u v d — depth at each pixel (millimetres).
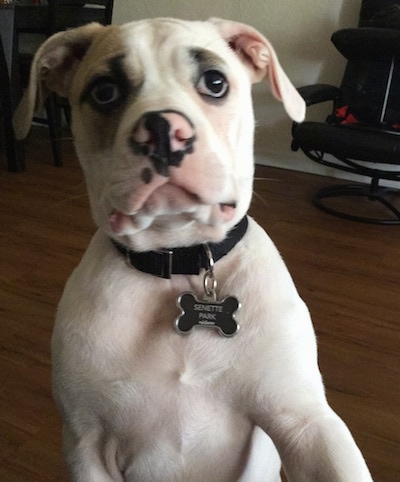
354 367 1816
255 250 948
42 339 1886
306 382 880
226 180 801
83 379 885
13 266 2301
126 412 884
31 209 2807
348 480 811
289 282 964
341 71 3391
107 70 850
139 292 913
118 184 767
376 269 2404
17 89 3150
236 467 940
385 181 3363
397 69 3002
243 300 901
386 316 2086
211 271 912
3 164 3377
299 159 3611
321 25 3371
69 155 3607
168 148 739
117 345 884
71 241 2523
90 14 3502
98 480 943
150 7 3787
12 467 1449
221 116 873
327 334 1964
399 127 2941
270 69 1054
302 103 1085
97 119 864
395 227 2809
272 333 882
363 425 1596
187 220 831
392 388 1739
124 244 905
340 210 2988
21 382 1711
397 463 1484
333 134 2721
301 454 854
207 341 881
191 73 854
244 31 1011
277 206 2996
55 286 2184
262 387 870
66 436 959
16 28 3070
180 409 882
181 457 908
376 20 3020
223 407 901
